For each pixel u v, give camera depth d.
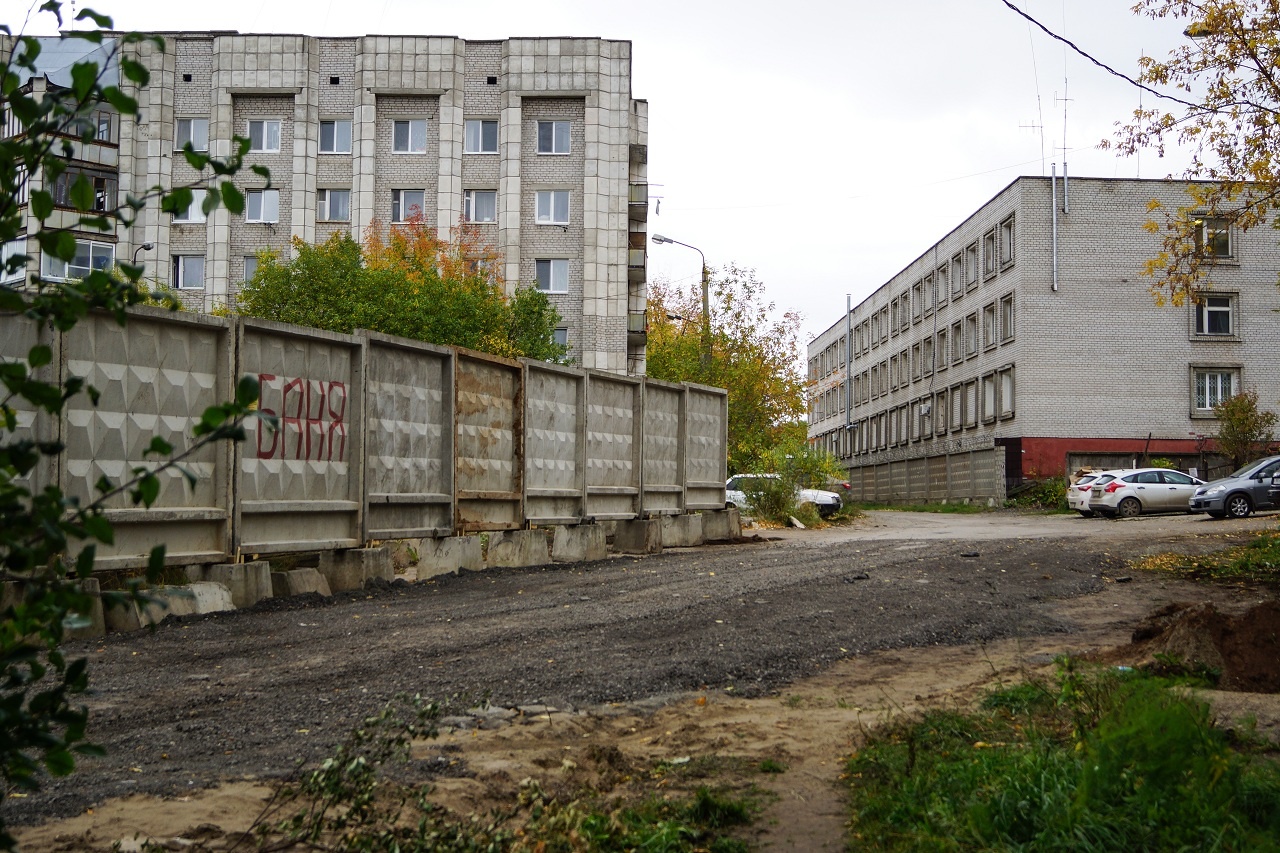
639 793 5.56
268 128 47.41
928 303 64.12
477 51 47.56
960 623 11.51
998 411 50.81
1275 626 8.39
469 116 47.50
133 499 2.24
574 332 47.22
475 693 7.62
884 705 7.59
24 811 4.79
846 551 19.36
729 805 5.12
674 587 13.74
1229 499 32.78
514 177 46.94
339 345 13.23
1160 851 4.12
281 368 12.38
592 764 6.03
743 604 12.28
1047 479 46.47
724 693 8.09
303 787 4.28
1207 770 4.48
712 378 49.12
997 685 7.99
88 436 10.03
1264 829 4.32
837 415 90.25
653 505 20.94
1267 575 15.81
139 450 10.55
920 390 65.56
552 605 12.05
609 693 7.86
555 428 18.02
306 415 12.72
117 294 2.30
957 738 6.35
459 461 15.61
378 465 14.01
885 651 9.97
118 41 2.29
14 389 2.16
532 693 7.75
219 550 11.45
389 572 13.66
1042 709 6.99
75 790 5.13
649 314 58.94
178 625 10.16
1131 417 47.12
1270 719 6.28
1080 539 21.88
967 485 54.84
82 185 2.29
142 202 2.31
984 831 4.42
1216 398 47.25
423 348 14.71
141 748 6.04
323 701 7.29
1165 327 47.16
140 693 7.41
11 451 2.16
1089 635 11.09
